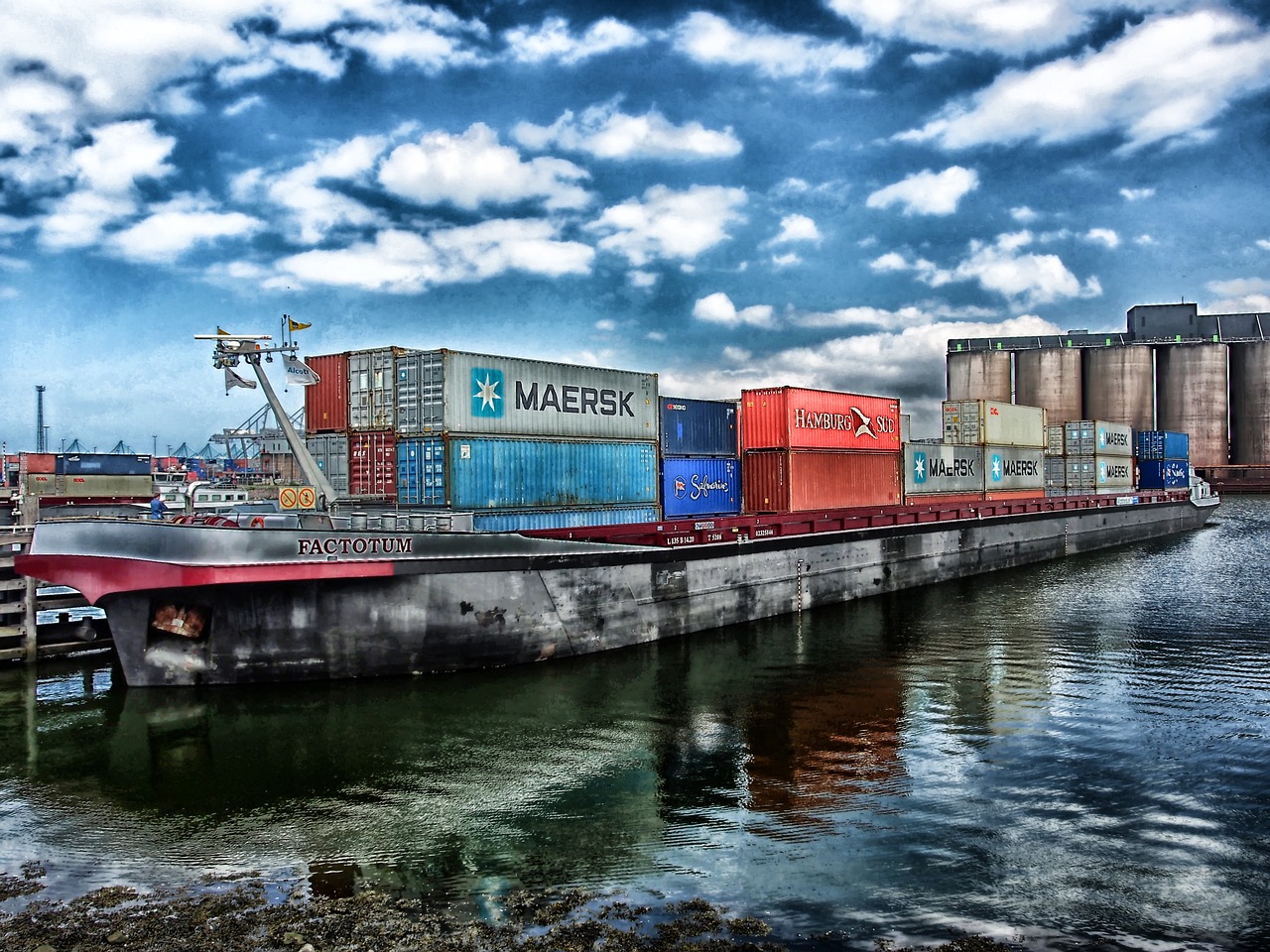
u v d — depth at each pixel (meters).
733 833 14.06
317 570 21.64
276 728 19.50
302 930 11.01
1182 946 10.70
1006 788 15.85
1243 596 37.06
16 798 15.80
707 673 24.52
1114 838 13.74
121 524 21.27
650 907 11.63
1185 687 22.55
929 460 45.66
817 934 10.94
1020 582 43.00
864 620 32.97
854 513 38.34
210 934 10.92
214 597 21.69
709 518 34.06
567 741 18.75
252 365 24.05
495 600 24.09
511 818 14.76
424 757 17.78
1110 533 60.69
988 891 12.06
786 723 19.95
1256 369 126.75
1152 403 132.00
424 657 23.30
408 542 22.73
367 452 26.47
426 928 11.08
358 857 13.32
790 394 35.62
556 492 27.81
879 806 15.09
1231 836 13.77
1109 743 18.30
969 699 21.77
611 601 27.16
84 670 24.70
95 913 11.52
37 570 21.53
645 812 14.96
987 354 138.75
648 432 31.88
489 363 25.70
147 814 15.05
